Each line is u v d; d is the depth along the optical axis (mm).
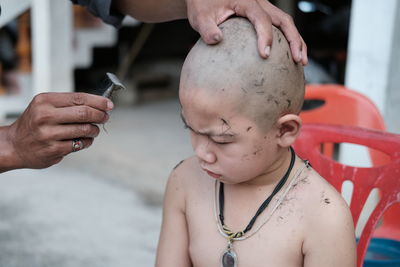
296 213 976
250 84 862
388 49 2314
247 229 989
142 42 5355
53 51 3861
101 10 1303
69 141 1027
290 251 969
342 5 4992
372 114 1634
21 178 3201
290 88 899
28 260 2297
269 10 960
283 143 928
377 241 1493
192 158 1128
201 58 885
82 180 3174
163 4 1262
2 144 1054
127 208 2816
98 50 5270
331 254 951
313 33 4820
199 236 1046
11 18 3766
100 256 2340
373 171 1315
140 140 3803
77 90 4852
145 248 2416
